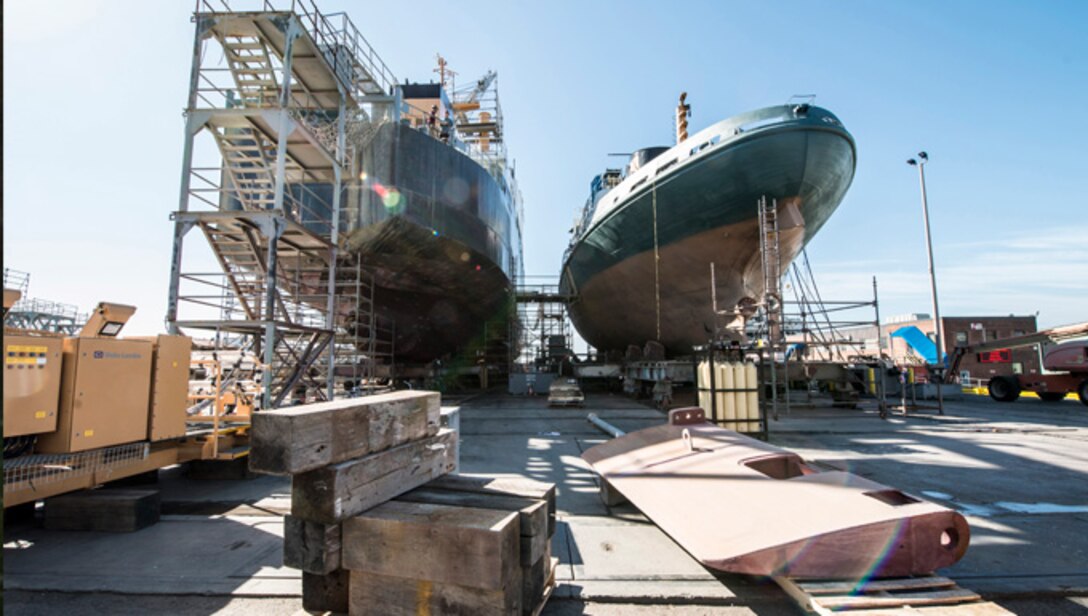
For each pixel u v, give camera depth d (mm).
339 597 2766
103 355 5004
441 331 22891
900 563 3066
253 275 12227
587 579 3721
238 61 11508
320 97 13477
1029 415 13766
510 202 24188
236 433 6836
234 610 3348
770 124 13617
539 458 8078
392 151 15266
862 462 7566
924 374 22062
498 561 2385
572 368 24000
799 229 14648
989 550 4211
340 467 2566
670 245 16250
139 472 5488
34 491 4395
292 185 15000
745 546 3086
